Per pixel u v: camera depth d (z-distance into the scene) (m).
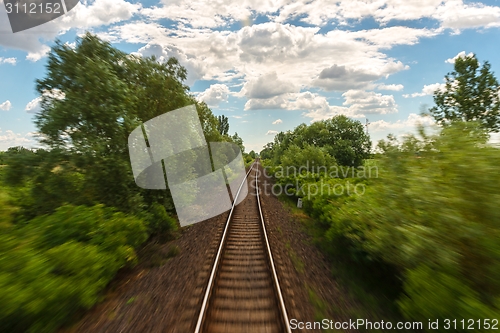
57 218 7.45
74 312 5.38
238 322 5.12
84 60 9.71
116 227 8.10
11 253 5.45
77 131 9.14
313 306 5.70
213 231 11.84
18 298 4.44
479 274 4.36
